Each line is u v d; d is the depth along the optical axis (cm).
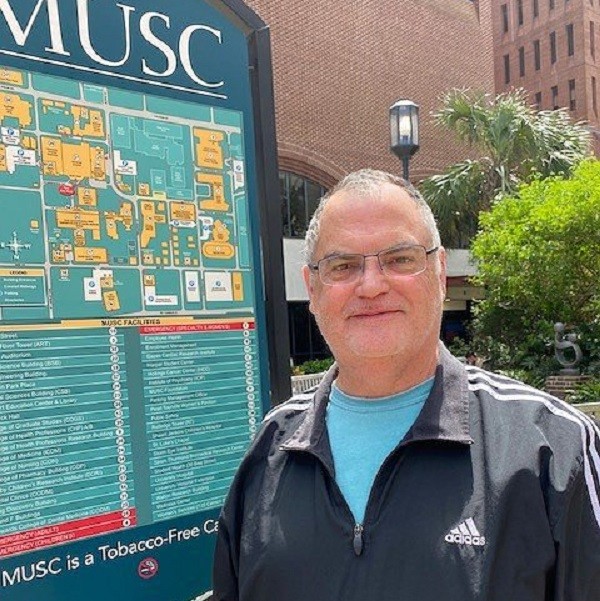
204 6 266
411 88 1978
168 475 245
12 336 216
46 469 219
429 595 151
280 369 278
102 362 232
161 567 241
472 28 2150
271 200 281
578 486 156
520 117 1647
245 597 172
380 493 161
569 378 1128
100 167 237
